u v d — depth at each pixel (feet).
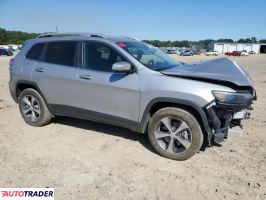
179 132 14.10
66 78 16.79
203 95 13.05
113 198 11.39
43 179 12.67
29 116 19.31
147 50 16.98
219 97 12.89
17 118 21.11
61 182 12.46
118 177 12.91
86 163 14.15
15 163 14.08
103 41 15.92
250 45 361.71
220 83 13.35
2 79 43.80
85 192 11.76
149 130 14.78
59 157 14.76
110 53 15.61
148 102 14.30
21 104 19.40
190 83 13.47
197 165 13.97
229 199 11.41
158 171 13.42
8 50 172.86
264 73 61.21
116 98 15.25
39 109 18.66
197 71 14.23
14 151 15.46
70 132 18.19
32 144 16.39
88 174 13.12
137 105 14.73
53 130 18.54
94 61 16.08
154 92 14.03
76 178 12.78
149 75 14.38
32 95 18.70
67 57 17.08
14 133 18.06
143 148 15.84
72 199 11.30
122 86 14.89
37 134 17.89
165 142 14.78
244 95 13.33
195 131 13.66
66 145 16.25
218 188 12.12
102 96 15.70
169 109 14.05
